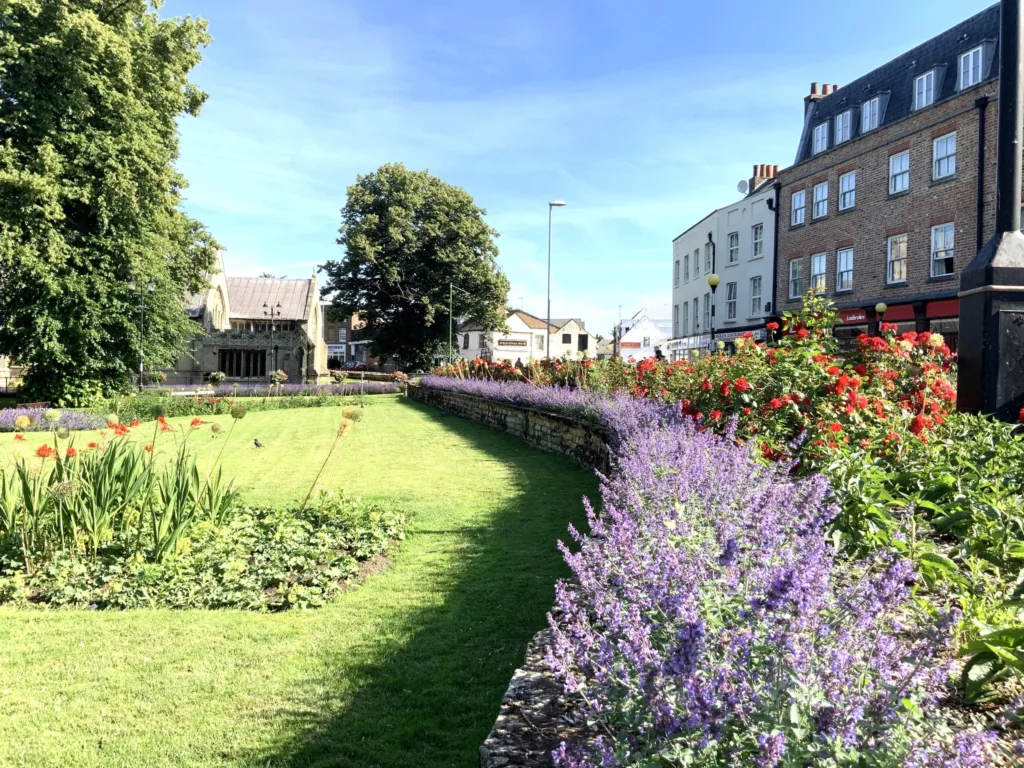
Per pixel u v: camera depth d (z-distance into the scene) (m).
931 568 2.69
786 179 24.33
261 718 3.04
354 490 8.24
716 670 1.60
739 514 2.80
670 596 1.96
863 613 1.87
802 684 1.54
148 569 4.81
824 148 23.00
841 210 21.17
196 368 46.69
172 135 26.58
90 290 23.47
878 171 19.55
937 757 1.46
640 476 4.04
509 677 3.36
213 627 4.04
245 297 60.59
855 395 4.68
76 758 2.75
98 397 24.38
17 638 3.91
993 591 2.53
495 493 7.86
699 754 1.46
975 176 16.12
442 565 5.12
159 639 3.88
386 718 3.02
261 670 3.48
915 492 3.60
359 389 36.41
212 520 5.97
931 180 17.53
